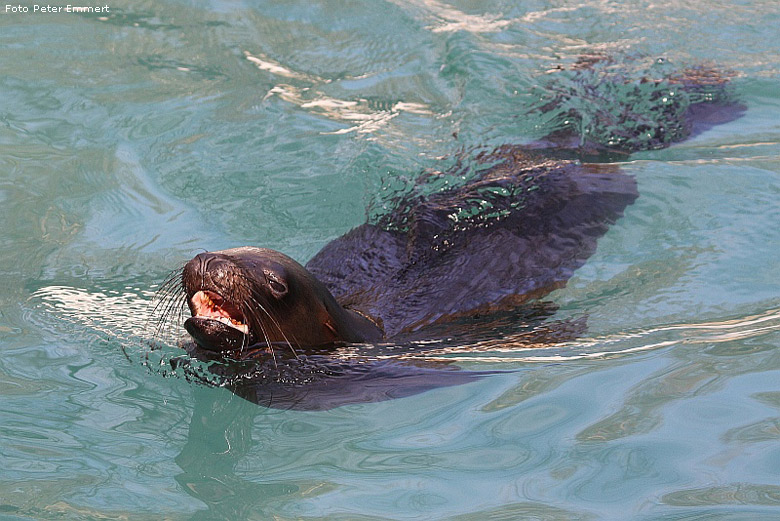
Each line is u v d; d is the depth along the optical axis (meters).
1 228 22.02
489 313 19.27
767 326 17.78
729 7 33.56
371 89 29.34
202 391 16.27
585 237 21.56
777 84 28.77
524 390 16.02
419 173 24.36
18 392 15.95
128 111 27.72
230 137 26.38
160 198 23.66
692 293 19.33
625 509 12.74
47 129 26.59
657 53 30.62
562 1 34.38
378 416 15.43
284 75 30.20
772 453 13.87
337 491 13.35
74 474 13.70
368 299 19.69
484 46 30.98
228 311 16.61
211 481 13.69
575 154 25.14
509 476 13.59
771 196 22.84
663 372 16.39
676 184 23.52
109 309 18.83
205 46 31.83
